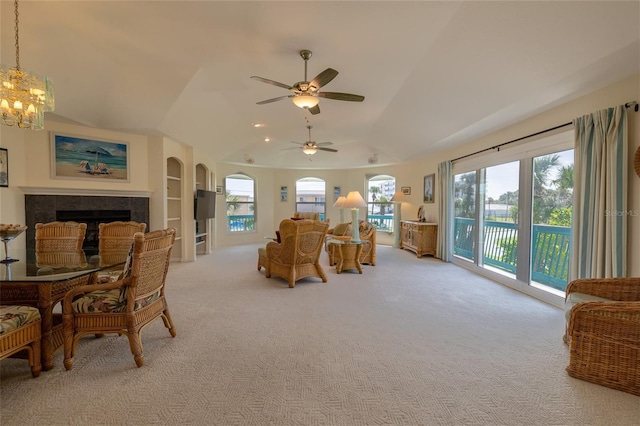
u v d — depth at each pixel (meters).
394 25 2.65
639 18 2.00
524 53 2.64
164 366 2.06
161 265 2.34
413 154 6.75
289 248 4.05
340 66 3.43
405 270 5.15
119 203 4.89
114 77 3.70
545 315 3.04
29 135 4.16
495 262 4.68
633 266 2.54
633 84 2.56
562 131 3.26
